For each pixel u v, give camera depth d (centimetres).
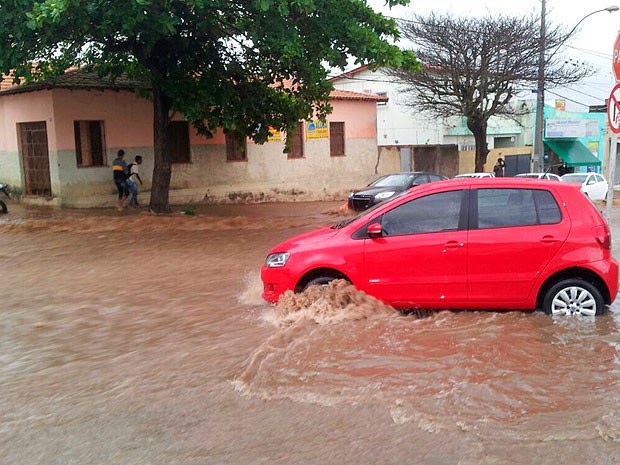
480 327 614
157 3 1337
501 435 400
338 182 2734
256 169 2420
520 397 455
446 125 3694
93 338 642
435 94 3005
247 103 1803
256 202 2414
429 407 443
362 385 484
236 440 411
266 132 1902
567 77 2806
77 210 1828
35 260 1096
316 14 1452
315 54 1523
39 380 531
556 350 550
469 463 370
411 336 591
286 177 2531
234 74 1797
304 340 584
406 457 380
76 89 1862
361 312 646
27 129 1984
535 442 391
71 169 1873
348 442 400
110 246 1233
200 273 958
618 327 612
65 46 1625
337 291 659
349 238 677
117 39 1611
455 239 654
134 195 1919
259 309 725
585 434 398
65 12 1279
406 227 671
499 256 648
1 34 1355
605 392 462
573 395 457
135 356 580
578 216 649
